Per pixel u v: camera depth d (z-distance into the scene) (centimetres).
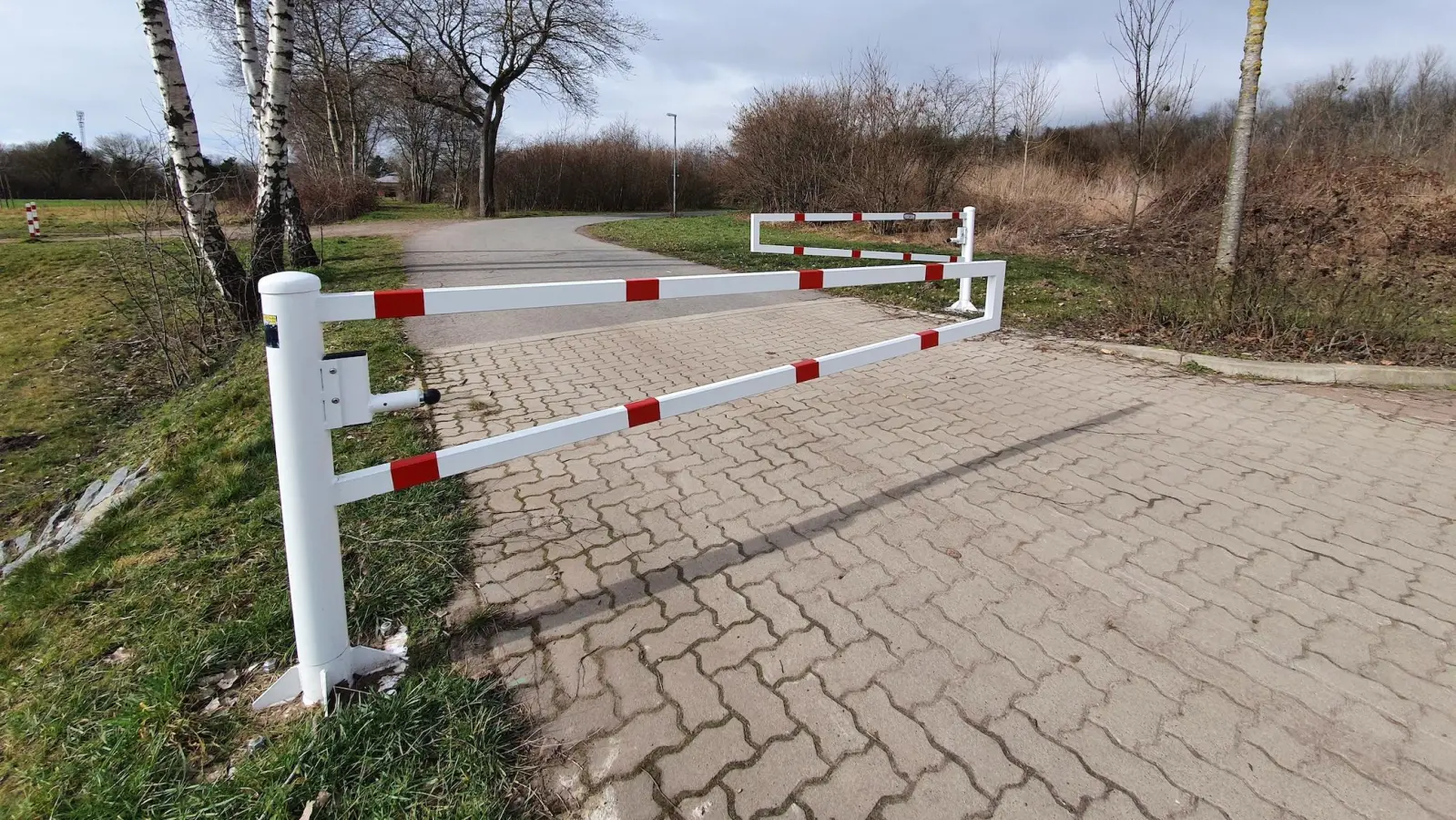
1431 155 1570
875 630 232
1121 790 174
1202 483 341
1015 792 173
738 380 259
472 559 272
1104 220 1469
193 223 784
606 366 544
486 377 514
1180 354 550
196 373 773
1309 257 869
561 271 1052
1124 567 269
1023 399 467
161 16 731
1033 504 319
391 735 182
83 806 167
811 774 178
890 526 300
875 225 1620
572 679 210
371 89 2995
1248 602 247
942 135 1627
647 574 264
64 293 1134
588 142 3909
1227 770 179
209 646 217
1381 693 204
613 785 175
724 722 194
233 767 178
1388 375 496
